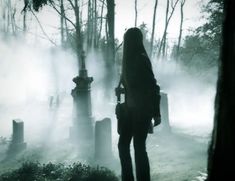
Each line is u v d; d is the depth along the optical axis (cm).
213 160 230
